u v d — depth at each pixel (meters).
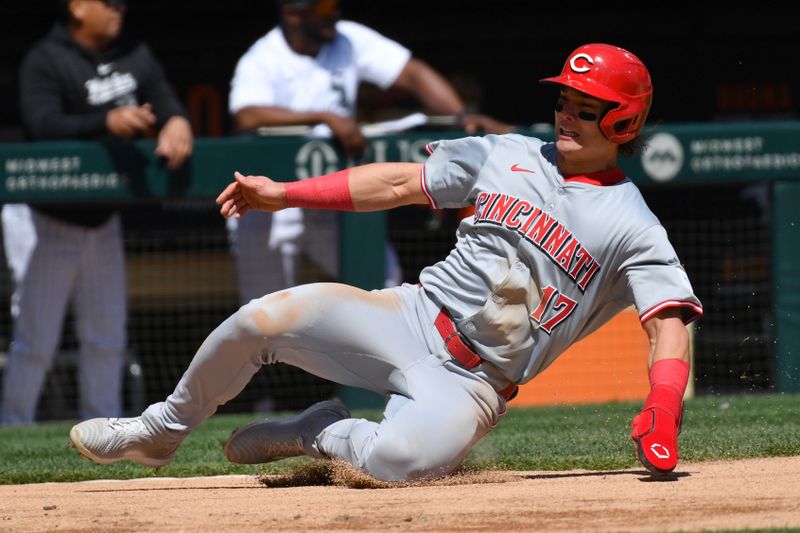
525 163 14.15
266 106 29.31
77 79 27.84
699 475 14.40
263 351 14.44
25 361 28.30
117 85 28.12
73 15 27.75
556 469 16.02
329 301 14.20
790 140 28.72
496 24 41.72
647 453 13.55
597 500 12.62
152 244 31.44
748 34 41.66
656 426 13.55
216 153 28.16
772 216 28.91
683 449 17.27
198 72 40.66
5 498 14.62
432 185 14.70
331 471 14.74
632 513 11.84
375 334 14.20
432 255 31.38
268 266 29.08
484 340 13.98
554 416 24.20
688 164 28.81
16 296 28.33
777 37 41.62
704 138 28.78
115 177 27.94
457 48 41.69
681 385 13.59
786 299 28.84
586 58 13.66
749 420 22.27
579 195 13.78
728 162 28.80
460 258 14.25
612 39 41.84
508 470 15.87
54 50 27.91
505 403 14.50
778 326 28.84
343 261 28.52
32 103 27.89
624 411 24.66
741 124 28.78
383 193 14.87
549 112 41.75
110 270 28.55
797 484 13.48
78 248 28.27
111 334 28.53
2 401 28.84
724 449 17.20
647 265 13.61
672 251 13.65
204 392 14.65
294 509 12.63
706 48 41.78
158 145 27.95
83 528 11.95
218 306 31.86
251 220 28.89
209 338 14.48
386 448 13.84
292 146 28.30
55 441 22.84
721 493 12.90
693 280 32.00
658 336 13.65
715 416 23.08
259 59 29.55
